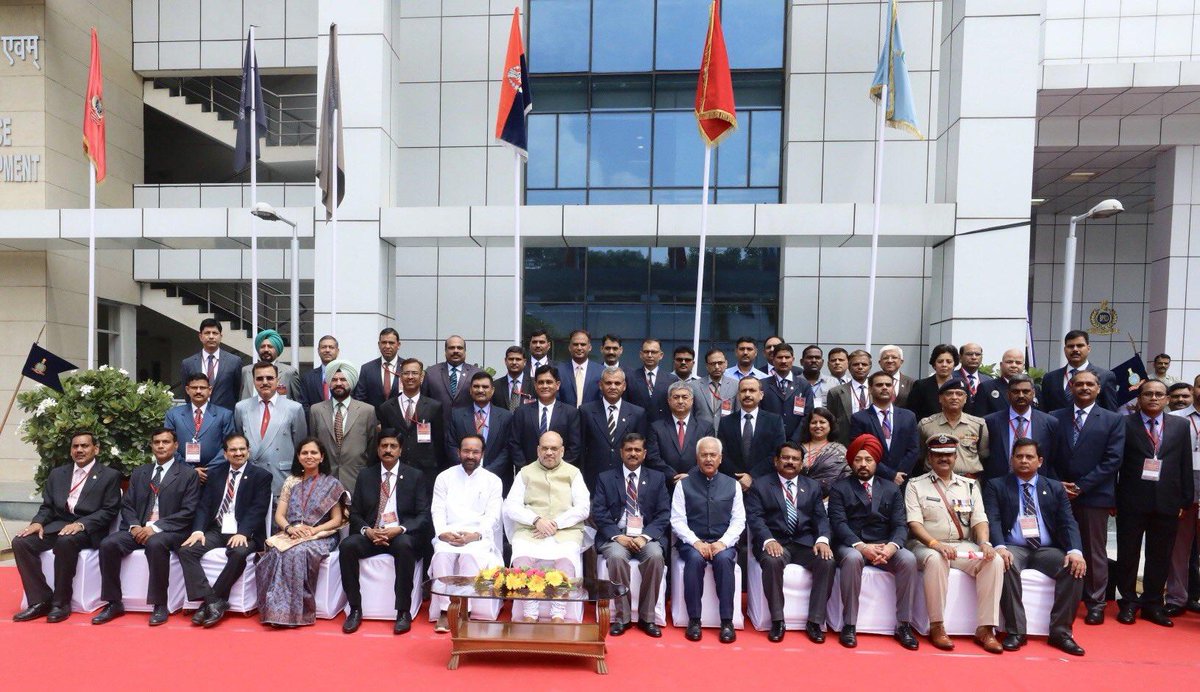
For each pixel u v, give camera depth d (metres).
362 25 9.26
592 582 4.47
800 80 11.09
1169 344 11.47
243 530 5.32
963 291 8.64
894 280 11.12
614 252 12.07
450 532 5.08
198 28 12.97
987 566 4.78
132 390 6.71
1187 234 11.38
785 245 9.59
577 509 5.14
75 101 11.91
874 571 4.99
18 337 11.36
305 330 13.53
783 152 11.50
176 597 5.16
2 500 8.78
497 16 11.67
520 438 5.67
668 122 11.88
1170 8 11.18
